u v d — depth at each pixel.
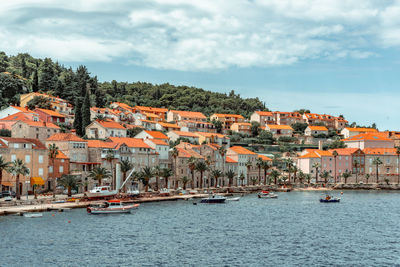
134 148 180.62
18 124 184.00
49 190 151.00
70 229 99.12
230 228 106.62
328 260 77.81
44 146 153.12
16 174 132.00
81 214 120.88
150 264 73.81
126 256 78.25
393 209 151.62
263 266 73.56
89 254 78.94
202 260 76.56
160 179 189.75
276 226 110.94
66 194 151.25
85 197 140.75
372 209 150.88
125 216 121.38
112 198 148.62
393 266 74.50
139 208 139.75
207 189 198.00
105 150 167.25
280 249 85.38
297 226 111.69
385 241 94.38
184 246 86.38
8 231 94.38
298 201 175.38
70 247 83.19
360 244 91.00
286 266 73.75
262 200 177.75
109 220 113.56
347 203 170.62
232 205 156.25
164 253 80.75
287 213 136.50
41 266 71.25
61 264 72.62
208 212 134.25
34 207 122.75
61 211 124.19
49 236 91.19
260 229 106.12
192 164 196.25
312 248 86.69
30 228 98.19
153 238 92.94
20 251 79.25
